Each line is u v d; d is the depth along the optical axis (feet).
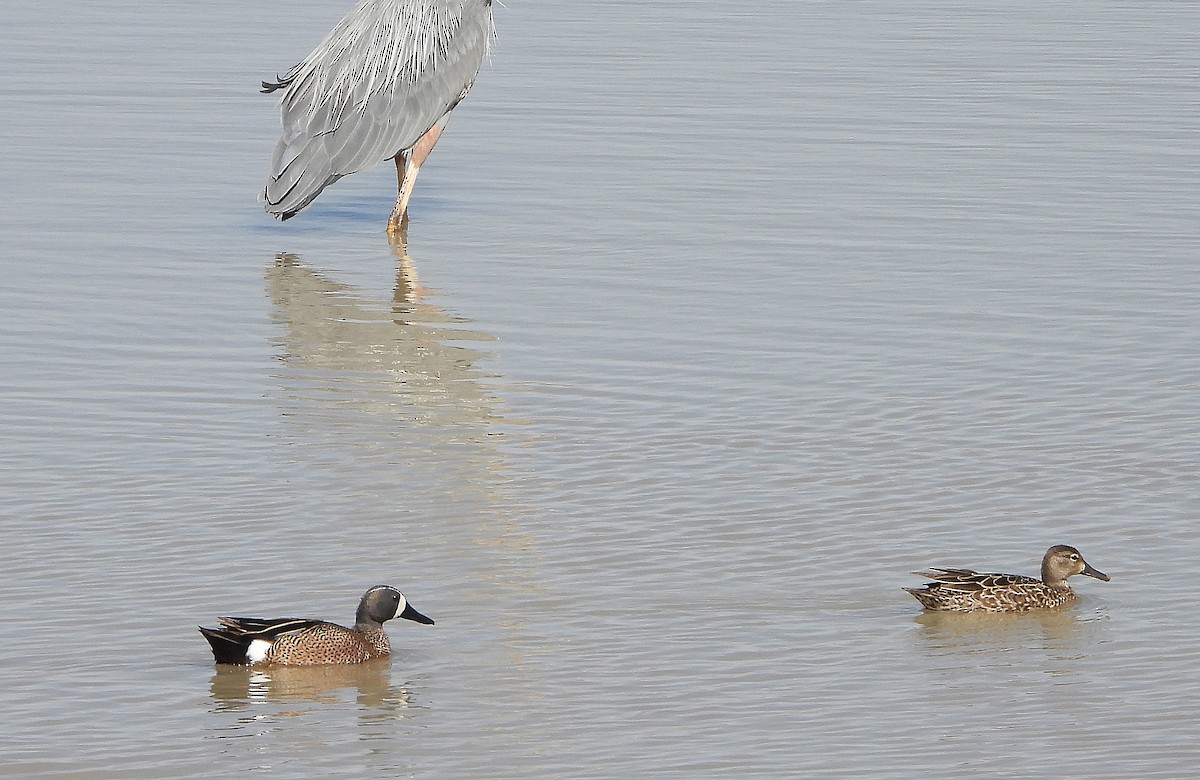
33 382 61.41
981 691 39.99
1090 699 39.60
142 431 56.80
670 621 43.55
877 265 76.95
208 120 104.83
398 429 57.31
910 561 47.14
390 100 83.71
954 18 138.51
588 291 73.51
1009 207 86.79
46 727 38.17
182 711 39.04
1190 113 107.34
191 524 49.19
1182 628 43.37
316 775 36.22
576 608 44.32
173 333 67.62
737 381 61.72
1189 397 59.67
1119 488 51.96
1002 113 107.24
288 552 47.47
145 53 121.90
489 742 37.60
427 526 49.39
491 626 43.34
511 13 137.39
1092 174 93.20
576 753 37.09
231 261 78.48
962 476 52.90
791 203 87.76
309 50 123.34
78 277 75.05
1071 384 61.11
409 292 73.61
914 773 36.17
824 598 44.93
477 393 60.80
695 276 75.51
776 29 132.77
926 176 92.84
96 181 91.66
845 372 62.64
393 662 41.52
